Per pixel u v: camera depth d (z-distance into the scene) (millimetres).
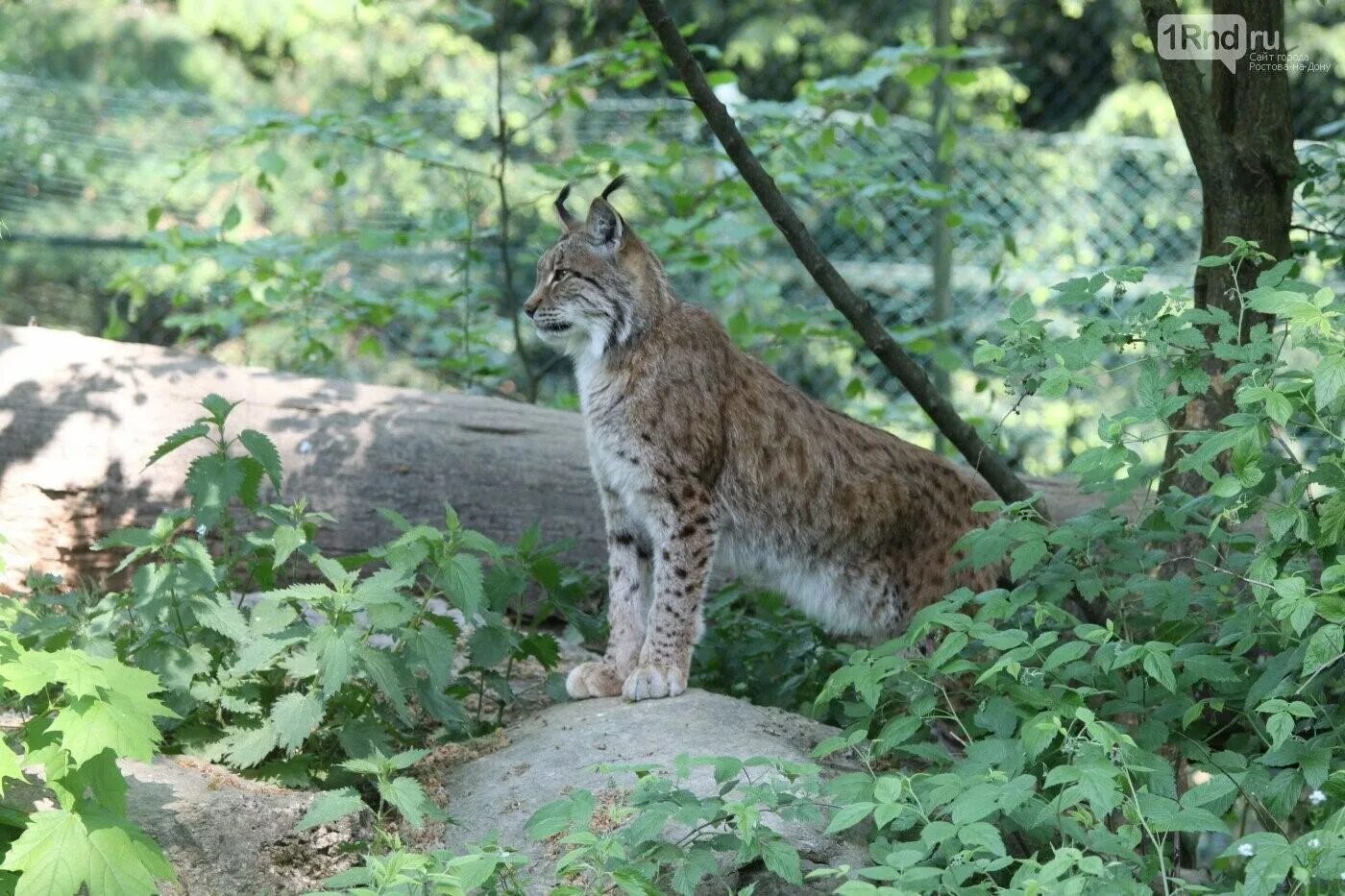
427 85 20438
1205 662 6410
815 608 9367
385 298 14266
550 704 8977
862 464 9180
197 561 7352
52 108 16297
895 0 20250
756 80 20938
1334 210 10703
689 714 7977
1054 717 5898
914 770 7977
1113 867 5473
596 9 19203
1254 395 5891
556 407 13445
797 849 6434
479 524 10875
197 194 17219
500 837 6910
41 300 16344
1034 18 20062
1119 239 15836
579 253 8992
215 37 21359
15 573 10492
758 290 13250
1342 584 5789
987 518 9328
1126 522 7270
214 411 7793
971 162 15773
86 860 5594
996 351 6777
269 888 6562
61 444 10547
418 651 7414
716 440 8961
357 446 10898
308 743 7609
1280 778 5938
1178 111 8828
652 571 9266
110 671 5910
